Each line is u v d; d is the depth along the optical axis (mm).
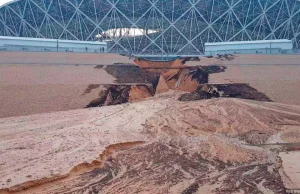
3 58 33469
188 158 13234
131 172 11523
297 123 19188
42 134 16172
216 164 12531
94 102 24297
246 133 17547
